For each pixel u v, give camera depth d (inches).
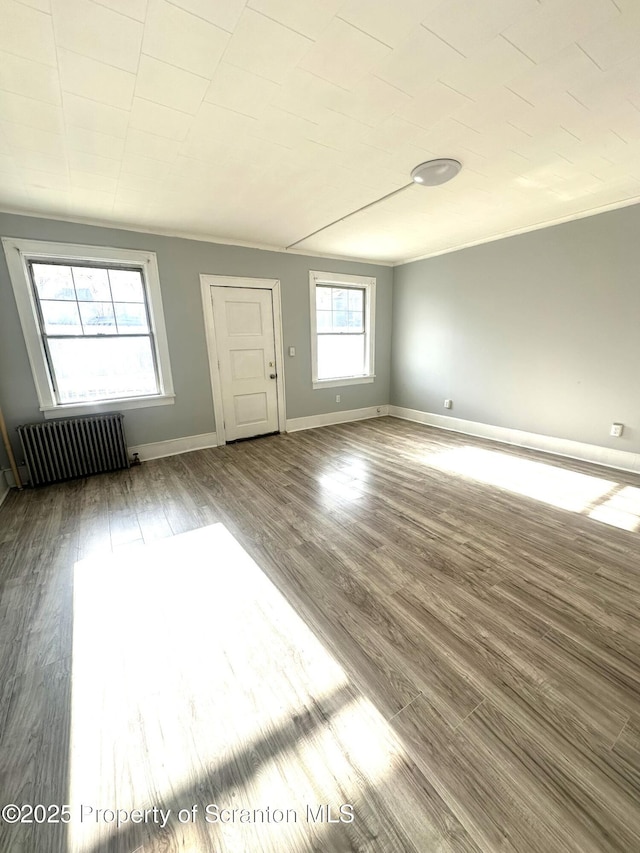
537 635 58.2
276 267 172.6
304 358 191.2
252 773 40.1
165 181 98.0
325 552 82.3
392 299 217.6
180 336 151.6
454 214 128.4
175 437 157.2
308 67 58.2
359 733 43.9
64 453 126.6
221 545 86.2
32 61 54.9
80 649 57.4
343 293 202.7
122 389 144.1
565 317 138.8
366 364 218.2
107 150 81.8
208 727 45.0
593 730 43.7
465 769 39.7
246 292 165.9
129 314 141.0
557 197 114.2
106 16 48.3
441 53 55.7
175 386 153.6
